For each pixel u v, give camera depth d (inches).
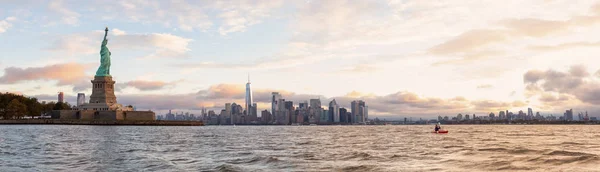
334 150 3331.7
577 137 6102.4
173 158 2628.0
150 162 2378.2
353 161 2436.0
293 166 2201.0
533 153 2812.5
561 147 3666.3
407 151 3169.3
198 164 2278.5
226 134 7317.9
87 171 2003.0
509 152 2942.9
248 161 2421.3
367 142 4628.4
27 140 4384.8
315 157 2669.8
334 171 2023.9
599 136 6555.1
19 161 2409.0
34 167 2145.7
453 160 2429.9
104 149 3329.2
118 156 2743.6
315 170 2054.6
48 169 2069.4
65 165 2230.6
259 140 5128.0
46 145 3673.7
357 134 7716.5
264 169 2086.6
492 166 2127.2
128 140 4702.3
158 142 4404.5
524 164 2165.4
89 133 6412.4
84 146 3631.9
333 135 7165.4
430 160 2459.4
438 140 5017.2
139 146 3735.2
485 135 6939.0
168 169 2079.2
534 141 4783.5
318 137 6186.0
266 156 2694.4
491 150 3152.1
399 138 5703.7
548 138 5689.0
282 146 3917.3
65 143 3991.1
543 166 2090.3
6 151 3031.5
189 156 2768.2
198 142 4512.8
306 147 3759.8
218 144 4185.5
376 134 7637.8
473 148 3405.5
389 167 2150.6
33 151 3058.6
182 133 7219.5
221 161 2429.9
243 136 6427.2
